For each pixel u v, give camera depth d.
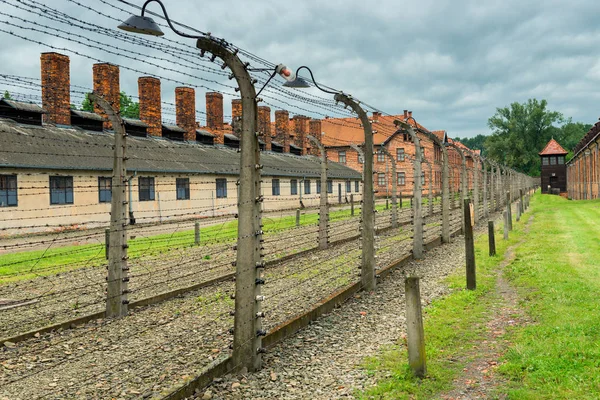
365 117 10.82
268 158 42.53
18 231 21.61
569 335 6.77
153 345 7.30
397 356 6.60
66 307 9.58
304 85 9.16
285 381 5.92
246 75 6.09
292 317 8.05
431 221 26.53
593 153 46.41
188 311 9.09
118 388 5.75
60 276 12.50
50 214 22.78
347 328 8.01
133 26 5.48
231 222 27.75
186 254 15.77
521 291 10.08
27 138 23.83
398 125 15.25
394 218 23.39
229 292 10.65
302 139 54.25
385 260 14.20
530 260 13.19
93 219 24.80
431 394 5.48
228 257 15.23
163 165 28.66
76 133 27.45
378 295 10.40
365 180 10.93
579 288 9.41
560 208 34.19
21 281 11.90
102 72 29.86
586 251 14.09
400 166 56.06
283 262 14.14
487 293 10.27
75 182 23.92
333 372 6.16
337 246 17.41
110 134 29.75
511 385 5.57
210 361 6.53
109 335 7.89
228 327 8.09
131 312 9.27
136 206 26.97
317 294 10.09
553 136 108.44
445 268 13.34
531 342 6.69
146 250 15.72
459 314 8.63
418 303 5.91
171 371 6.22
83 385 5.88
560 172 80.19
